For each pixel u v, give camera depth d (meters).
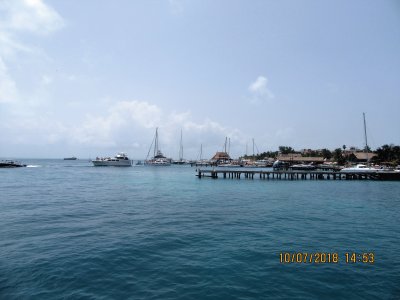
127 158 128.75
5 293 8.77
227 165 136.38
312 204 27.58
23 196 32.31
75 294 8.74
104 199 30.64
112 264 11.21
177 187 45.09
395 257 12.25
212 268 10.91
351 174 61.06
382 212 23.28
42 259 11.62
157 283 9.57
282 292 9.00
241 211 23.59
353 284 9.59
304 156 136.25
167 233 16.17
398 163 95.88
